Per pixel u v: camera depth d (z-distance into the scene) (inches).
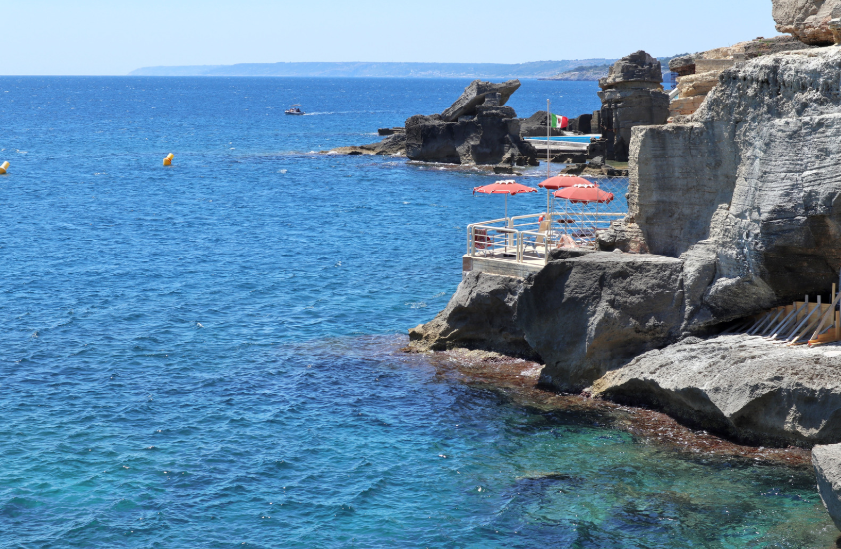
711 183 930.7
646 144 976.3
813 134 784.9
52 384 1047.6
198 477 799.1
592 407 936.3
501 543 677.3
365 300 1480.1
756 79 848.9
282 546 681.0
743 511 698.8
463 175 3457.2
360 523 714.8
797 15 1007.0
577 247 1112.8
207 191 3053.6
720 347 853.2
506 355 1119.6
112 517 724.0
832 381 725.9
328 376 1077.1
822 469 628.7
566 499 737.6
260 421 933.8
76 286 1573.6
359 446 864.9
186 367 1120.2
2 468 808.3
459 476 793.6
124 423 927.7
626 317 946.7
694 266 919.7
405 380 1055.0
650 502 722.8
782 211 807.1
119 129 6181.1
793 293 857.5
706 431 849.5
